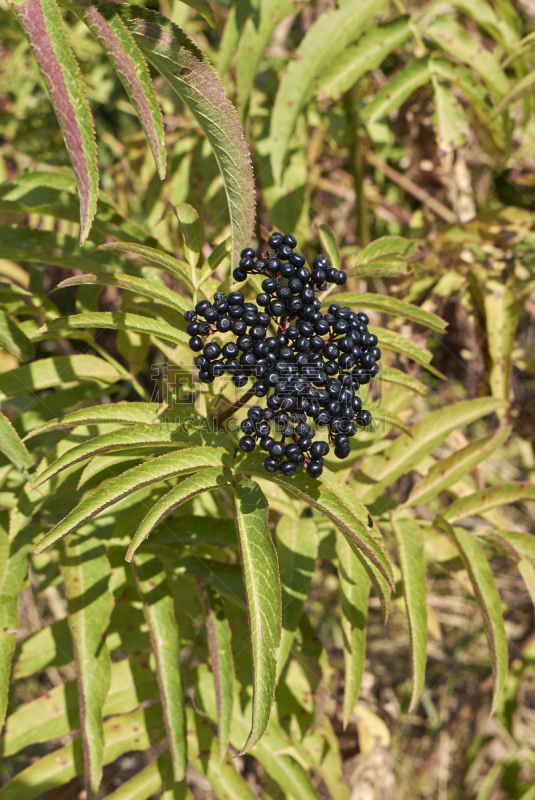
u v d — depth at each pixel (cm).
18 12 109
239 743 201
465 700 431
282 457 143
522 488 194
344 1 245
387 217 435
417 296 301
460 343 404
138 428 145
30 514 180
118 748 196
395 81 259
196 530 195
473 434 498
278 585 126
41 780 189
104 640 174
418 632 175
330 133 371
